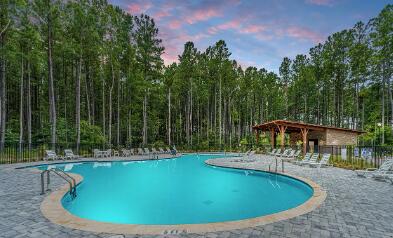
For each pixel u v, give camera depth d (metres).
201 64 44.56
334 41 39.09
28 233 4.94
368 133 32.81
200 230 5.10
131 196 10.47
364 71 34.47
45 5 24.27
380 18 28.23
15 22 22.97
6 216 5.96
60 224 5.43
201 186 12.61
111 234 4.90
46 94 39.47
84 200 9.76
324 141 26.38
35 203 7.11
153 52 36.91
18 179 11.16
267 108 59.28
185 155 30.06
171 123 52.88
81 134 29.89
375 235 4.86
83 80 40.75
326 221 5.66
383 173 11.74
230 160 22.86
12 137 28.92
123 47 34.28
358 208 6.70
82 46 27.64
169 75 40.91
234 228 5.22
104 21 30.84
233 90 49.50
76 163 20.00
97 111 44.97
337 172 13.85
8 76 33.75
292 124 25.92
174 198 10.12
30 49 24.95
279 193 10.98
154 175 15.97
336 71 39.72
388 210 6.52
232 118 53.97
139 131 43.66
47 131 29.42
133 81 34.69
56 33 26.17
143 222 7.30
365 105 45.31
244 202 9.50
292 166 17.19
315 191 8.80
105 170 17.91
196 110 55.69
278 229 5.17
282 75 57.28
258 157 25.55
